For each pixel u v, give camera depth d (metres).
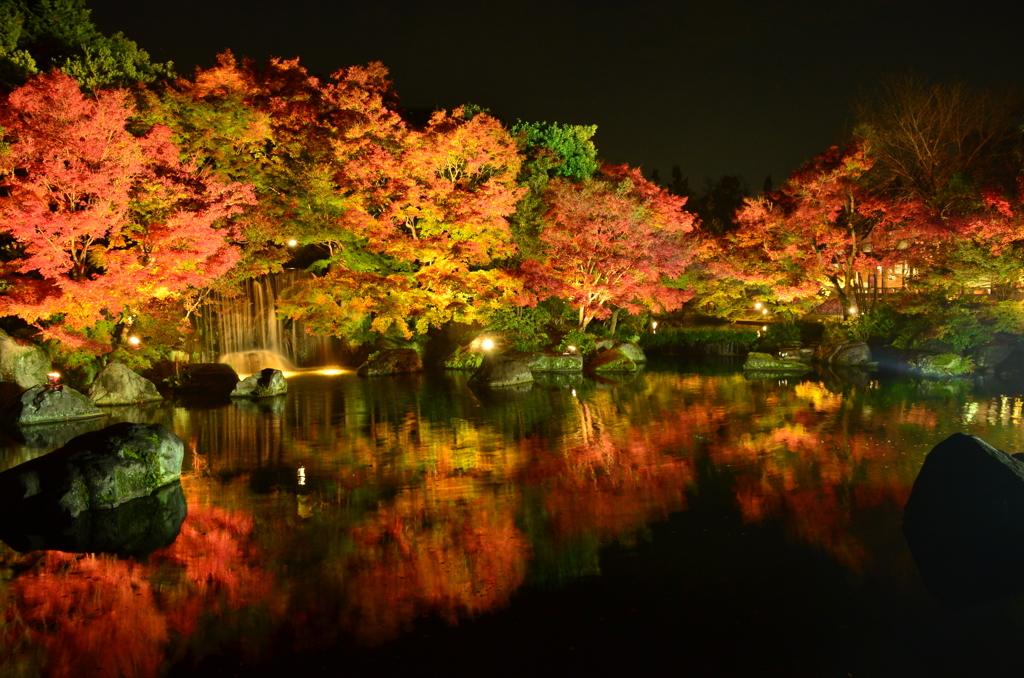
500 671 5.88
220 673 5.91
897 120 36.59
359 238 30.97
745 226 35.31
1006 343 27.06
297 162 30.50
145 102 26.22
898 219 31.44
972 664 5.90
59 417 17.66
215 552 8.52
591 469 12.16
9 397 19.19
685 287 40.25
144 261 21.27
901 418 16.56
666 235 34.00
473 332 33.03
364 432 15.77
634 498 10.41
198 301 27.59
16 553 8.62
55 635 6.57
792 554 8.19
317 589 7.44
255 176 29.23
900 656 6.04
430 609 6.96
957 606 6.89
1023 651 6.07
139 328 23.50
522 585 7.46
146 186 20.72
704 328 43.38
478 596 7.23
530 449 13.82
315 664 6.01
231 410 19.28
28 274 22.75
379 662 6.03
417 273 29.33
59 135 18.78
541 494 10.69
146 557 8.41
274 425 16.78
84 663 6.09
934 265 30.02
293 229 29.42
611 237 32.12
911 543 8.47
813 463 12.32
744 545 8.48
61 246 19.80
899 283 44.56
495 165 30.19
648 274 32.84
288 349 32.97
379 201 28.53
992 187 27.11
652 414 17.94
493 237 29.81
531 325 33.44
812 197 32.75
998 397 19.77
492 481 11.44
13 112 19.16
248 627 6.65
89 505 10.16
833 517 9.43
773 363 29.55
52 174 18.50
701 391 22.56
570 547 8.50
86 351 20.52
